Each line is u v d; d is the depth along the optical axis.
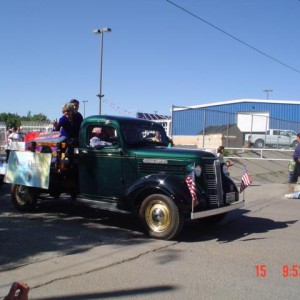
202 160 7.59
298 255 6.56
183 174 7.54
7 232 7.51
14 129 16.58
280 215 10.05
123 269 5.71
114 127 8.32
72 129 9.42
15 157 9.56
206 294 4.85
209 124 21.59
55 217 9.00
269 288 5.09
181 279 5.35
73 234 7.55
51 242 6.94
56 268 5.64
